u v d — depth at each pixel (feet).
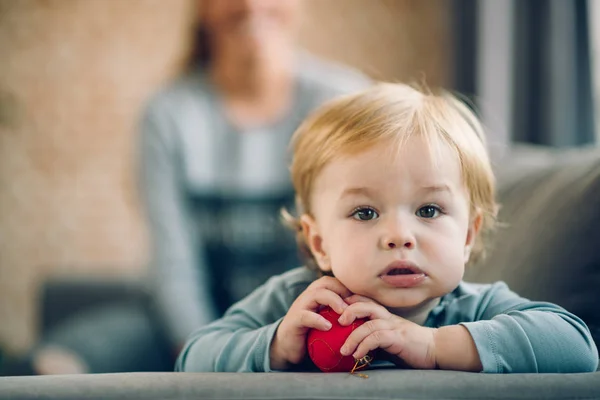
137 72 11.46
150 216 6.55
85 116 11.43
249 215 6.52
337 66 11.53
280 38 6.70
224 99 6.73
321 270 3.20
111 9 11.44
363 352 2.61
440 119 2.95
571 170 3.71
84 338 7.66
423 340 2.66
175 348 6.38
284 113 6.65
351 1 11.59
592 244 3.34
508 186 4.00
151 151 6.64
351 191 2.79
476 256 3.41
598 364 3.08
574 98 7.93
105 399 2.35
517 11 8.55
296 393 2.34
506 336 2.66
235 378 2.46
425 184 2.75
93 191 11.44
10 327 11.37
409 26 11.66
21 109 11.39
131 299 9.42
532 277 3.45
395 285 2.70
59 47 11.43
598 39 7.73
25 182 11.41
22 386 2.44
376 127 2.85
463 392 2.37
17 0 11.40
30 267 11.43
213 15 6.62
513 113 8.59
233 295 6.48
